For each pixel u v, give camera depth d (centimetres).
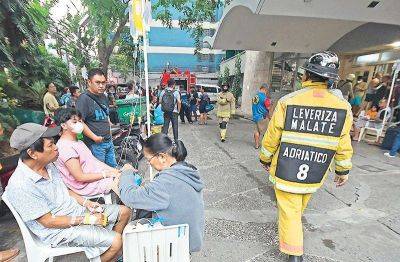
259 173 466
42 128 180
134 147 456
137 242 142
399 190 401
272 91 1250
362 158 561
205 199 364
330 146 211
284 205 233
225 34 764
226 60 2278
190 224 155
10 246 262
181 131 864
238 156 568
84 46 1335
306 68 215
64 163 247
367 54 834
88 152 274
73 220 188
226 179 436
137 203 155
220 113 695
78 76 1296
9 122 468
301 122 213
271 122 229
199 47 1106
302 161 217
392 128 612
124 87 1656
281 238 236
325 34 816
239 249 259
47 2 884
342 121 205
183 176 155
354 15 513
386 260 246
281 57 1177
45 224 179
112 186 250
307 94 212
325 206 349
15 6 484
